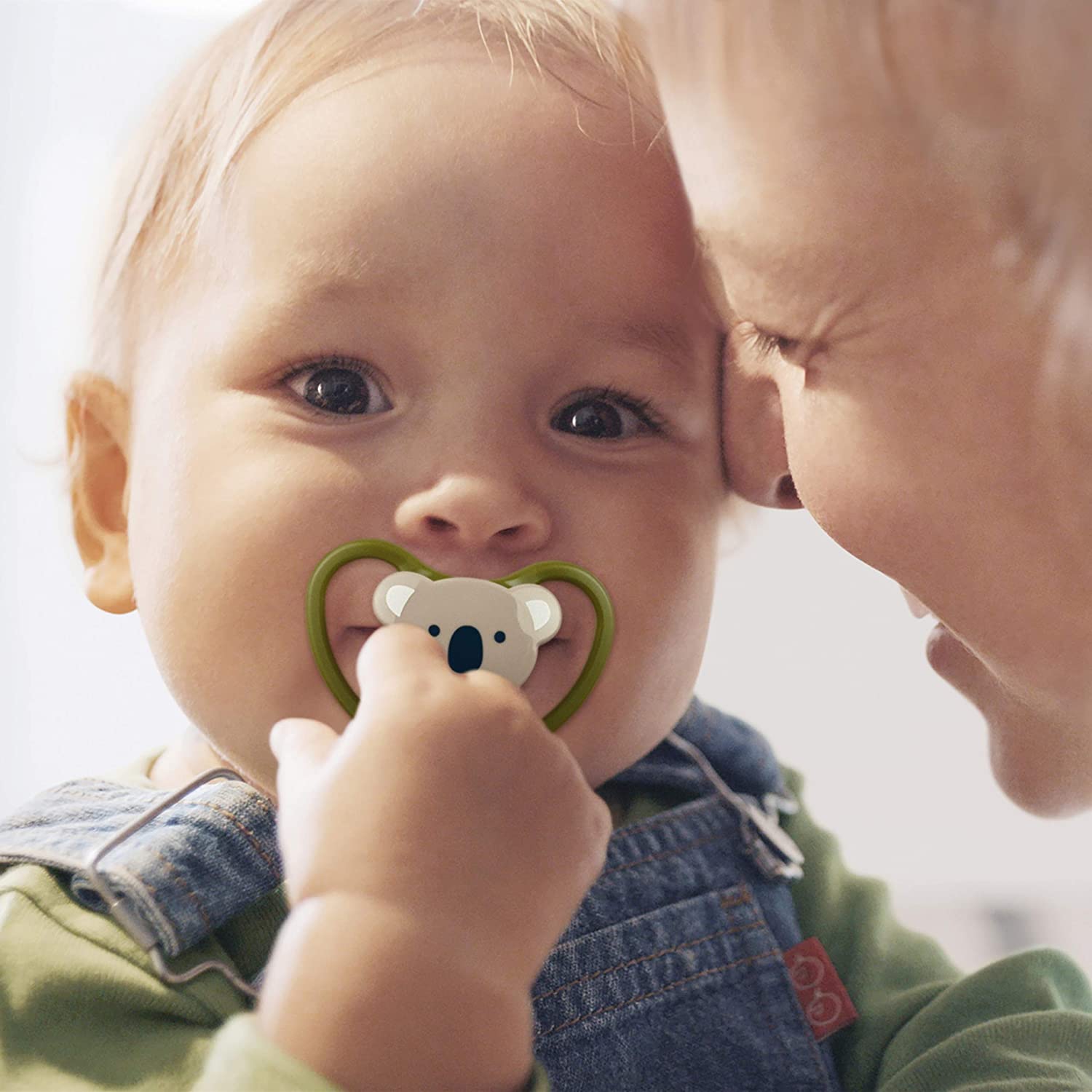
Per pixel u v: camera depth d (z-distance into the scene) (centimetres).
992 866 115
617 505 74
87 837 78
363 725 58
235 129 79
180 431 75
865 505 59
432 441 71
